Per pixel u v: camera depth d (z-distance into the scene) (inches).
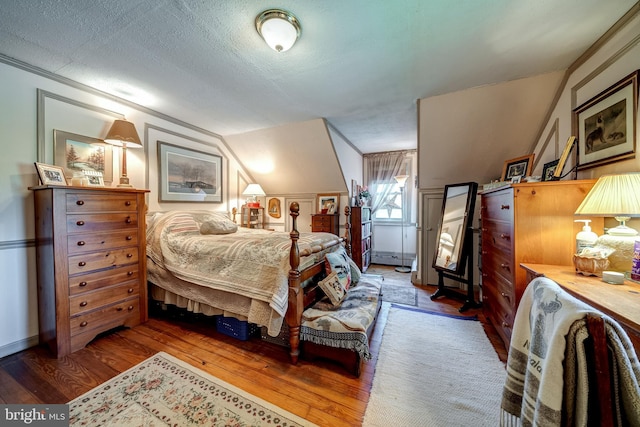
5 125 77.3
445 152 127.7
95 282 82.3
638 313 34.8
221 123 137.9
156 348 79.5
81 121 95.3
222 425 50.3
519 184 65.9
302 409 54.7
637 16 57.9
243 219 174.1
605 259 51.3
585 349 25.1
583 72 77.2
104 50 73.9
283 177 179.0
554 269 58.5
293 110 120.2
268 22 59.7
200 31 65.3
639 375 24.6
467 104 104.8
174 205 131.7
